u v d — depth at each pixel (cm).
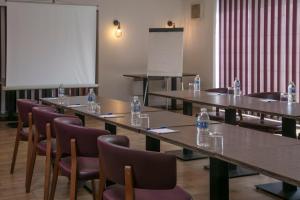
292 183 194
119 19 949
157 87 980
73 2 891
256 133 309
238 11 856
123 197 253
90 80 891
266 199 398
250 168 219
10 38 814
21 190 422
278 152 247
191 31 990
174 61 822
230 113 518
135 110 407
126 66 966
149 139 374
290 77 744
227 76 896
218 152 248
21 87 823
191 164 520
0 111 841
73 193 309
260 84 812
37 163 513
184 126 340
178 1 1003
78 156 309
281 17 755
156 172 221
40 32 836
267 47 791
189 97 545
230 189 427
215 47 925
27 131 461
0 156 551
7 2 805
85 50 880
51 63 851
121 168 228
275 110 420
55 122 325
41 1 855
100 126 766
